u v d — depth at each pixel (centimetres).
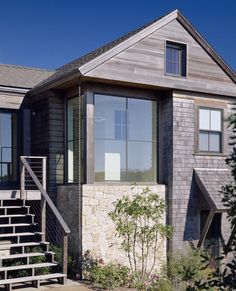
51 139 1156
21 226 1036
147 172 1155
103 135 1089
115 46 1059
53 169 1149
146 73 1107
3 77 1318
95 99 1084
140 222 1030
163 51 1143
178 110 1167
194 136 1190
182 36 1182
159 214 1012
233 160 327
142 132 1152
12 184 1257
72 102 1151
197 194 1183
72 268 1005
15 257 866
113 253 1052
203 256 359
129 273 986
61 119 1175
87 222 1033
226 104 1259
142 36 1106
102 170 1082
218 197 1134
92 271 966
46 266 875
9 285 799
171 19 1162
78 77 1026
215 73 1231
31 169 1104
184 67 1183
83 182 1062
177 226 1141
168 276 976
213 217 1209
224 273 328
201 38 1205
